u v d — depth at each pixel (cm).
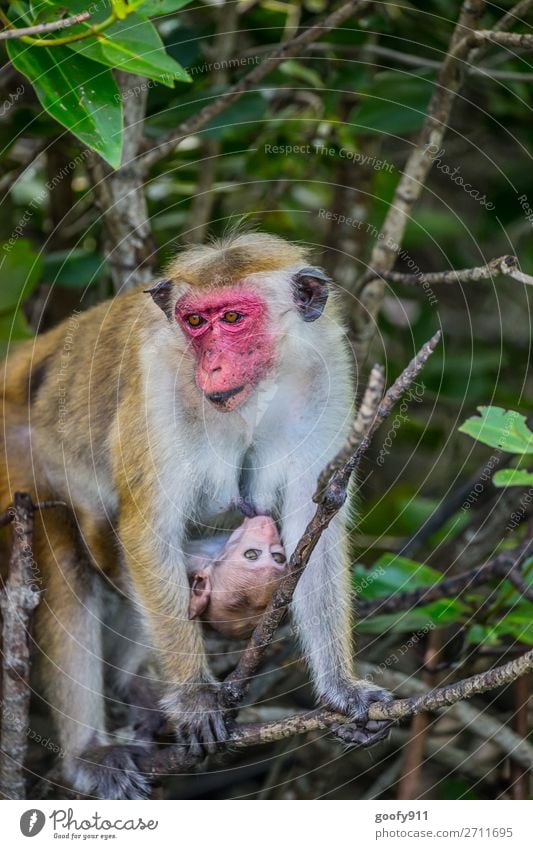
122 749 814
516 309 1298
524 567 845
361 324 940
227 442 784
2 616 759
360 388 948
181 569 764
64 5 680
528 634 806
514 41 797
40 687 864
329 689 741
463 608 838
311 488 782
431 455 1216
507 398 1165
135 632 901
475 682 643
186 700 734
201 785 1050
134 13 665
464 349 1228
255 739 725
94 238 1131
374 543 988
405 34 1118
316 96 1121
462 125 1223
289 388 776
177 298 762
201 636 763
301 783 980
